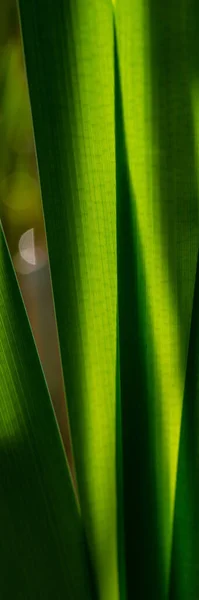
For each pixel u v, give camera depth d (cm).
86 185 29
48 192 29
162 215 30
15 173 46
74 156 29
